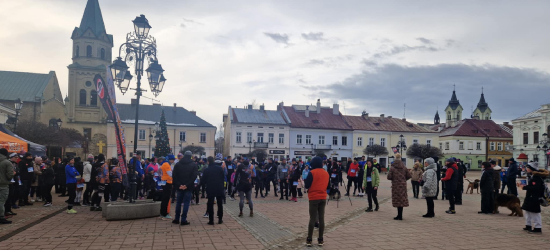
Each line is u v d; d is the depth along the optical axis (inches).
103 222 387.5
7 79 2164.1
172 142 2239.2
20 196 519.2
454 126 2970.0
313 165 297.9
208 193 378.0
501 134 2866.6
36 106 2087.8
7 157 390.0
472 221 409.4
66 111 2113.7
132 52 545.3
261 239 310.2
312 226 289.0
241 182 439.5
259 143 2224.4
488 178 470.3
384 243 297.6
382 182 1224.2
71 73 2146.9
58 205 539.8
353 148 2407.7
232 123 2208.4
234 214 457.1
